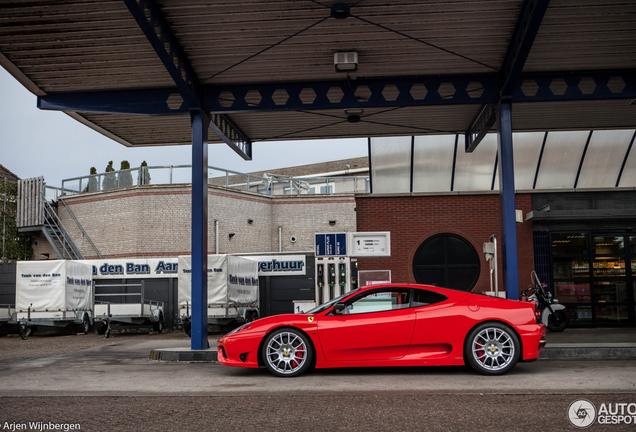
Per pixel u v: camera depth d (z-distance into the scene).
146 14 8.66
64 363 9.72
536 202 18.53
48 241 26.44
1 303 21.91
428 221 19.05
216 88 11.25
